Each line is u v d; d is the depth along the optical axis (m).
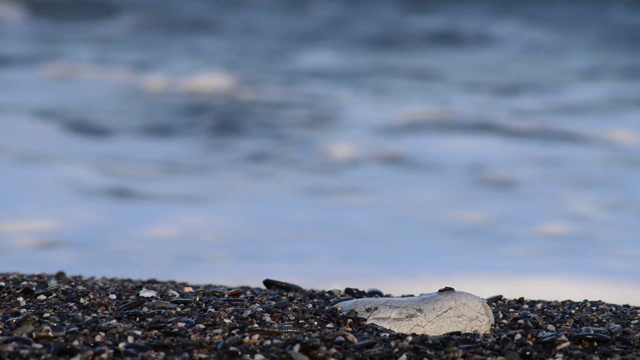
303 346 15.75
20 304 18.20
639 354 16.47
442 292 18.23
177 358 15.09
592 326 18.17
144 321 17.06
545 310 19.77
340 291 20.81
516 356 16.00
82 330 16.17
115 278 23.12
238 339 15.92
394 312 17.47
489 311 17.91
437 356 15.77
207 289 21.02
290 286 21.81
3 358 14.57
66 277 22.70
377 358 15.57
